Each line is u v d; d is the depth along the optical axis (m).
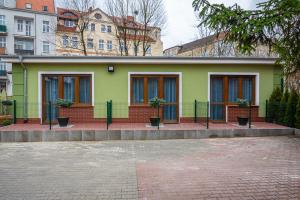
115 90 11.88
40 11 47.25
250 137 10.11
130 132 9.77
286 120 10.80
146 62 11.56
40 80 11.62
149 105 11.66
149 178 5.41
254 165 6.33
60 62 11.42
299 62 4.66
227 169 6.01
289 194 4.56
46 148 8.40
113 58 11.43
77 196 4.52
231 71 12.10
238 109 12.10
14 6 46.66
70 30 40.53
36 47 47.25
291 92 10.86
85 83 12.00
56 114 11.82
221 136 10.08
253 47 4.56
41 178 5.45
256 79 12.21
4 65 42.16
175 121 12.01
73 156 7.32
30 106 11.63
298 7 3.93
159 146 8.61
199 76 12.05
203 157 7.12
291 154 7.40
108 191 4.73
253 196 4.48
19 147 8.57
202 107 11.96
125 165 6.38
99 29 44.00
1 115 12.22
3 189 4.84
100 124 11.31
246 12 4.31
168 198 4.41
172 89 12.16
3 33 44.59
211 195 4.52
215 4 4.50
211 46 26.77
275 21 4.09
